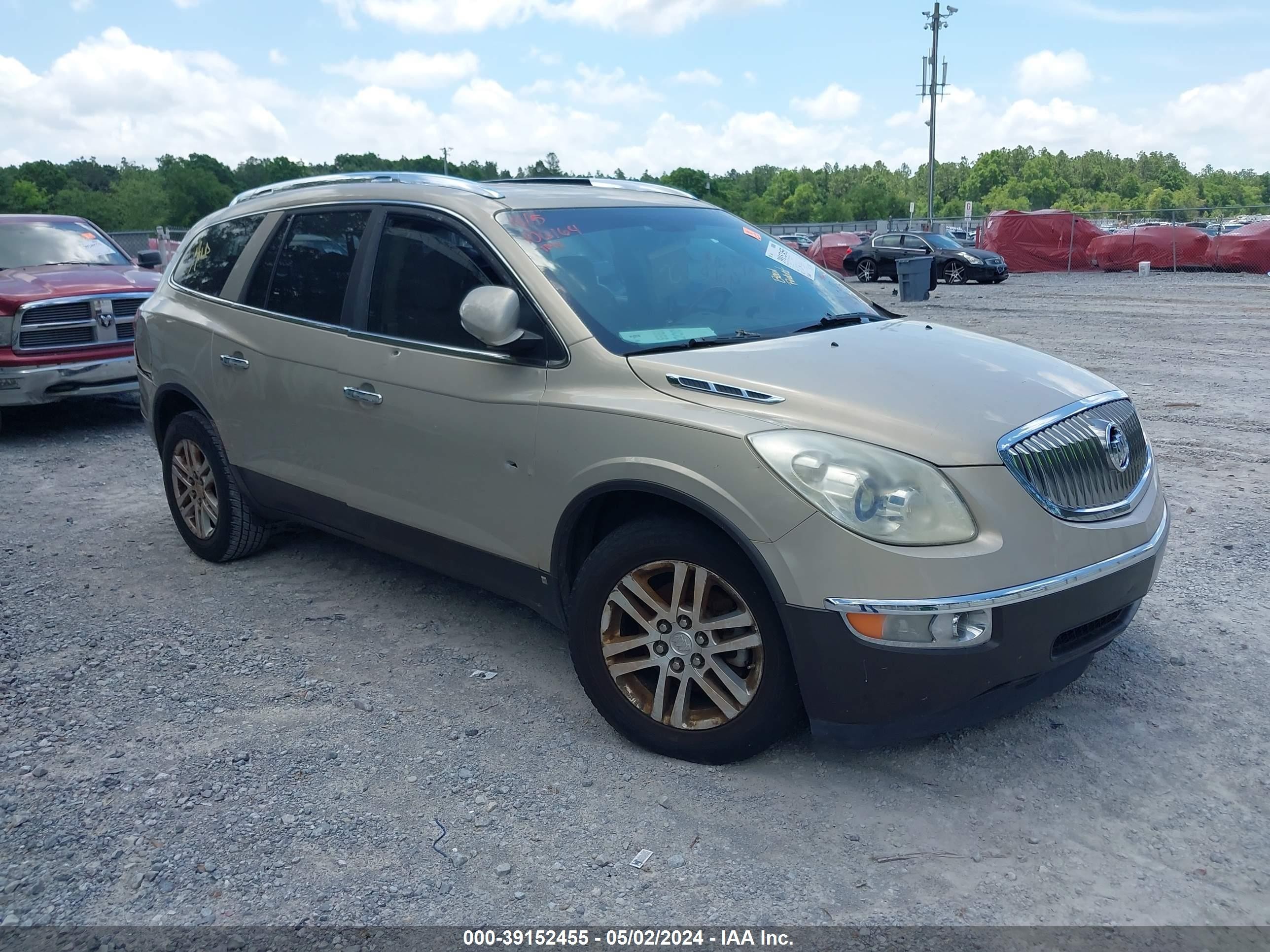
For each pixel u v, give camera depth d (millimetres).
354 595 5219
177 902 2887
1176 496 6648
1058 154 195000
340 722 3906
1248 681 4117
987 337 4289
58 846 3135
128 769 3572
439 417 4113
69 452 8688
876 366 3566
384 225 4543
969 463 3107
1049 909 2842
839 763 3570
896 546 3045
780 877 2980
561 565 3809
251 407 5070
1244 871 2988
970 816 3268
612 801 3363
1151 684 4105
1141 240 30203
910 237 30000
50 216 10812
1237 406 9469
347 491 4641
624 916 2824
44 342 8922
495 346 3738
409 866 3039
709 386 3461
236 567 5660
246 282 5180
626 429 3482
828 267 33844
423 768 3576
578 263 4070
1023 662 3152
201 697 4121
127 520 6609
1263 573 5273
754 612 3270
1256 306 18578
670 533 3416
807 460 3135
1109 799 3348
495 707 4020
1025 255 32531
